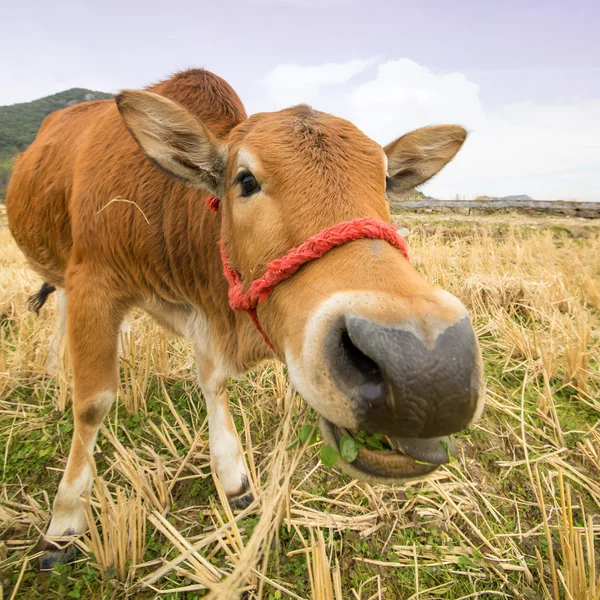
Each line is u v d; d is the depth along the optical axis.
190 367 1.34
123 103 0.68
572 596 0.74
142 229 0.88
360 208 0.60
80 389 0.87
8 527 0.86
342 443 0.53
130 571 0.78
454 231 3.39
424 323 0.46
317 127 0.66
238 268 0.73
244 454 1.02
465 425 0.47
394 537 0.85
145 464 0.98
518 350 1.40
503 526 0.88
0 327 1.58
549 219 3.77
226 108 0.96
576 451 1.05
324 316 0.51
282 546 0.82
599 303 1.74
